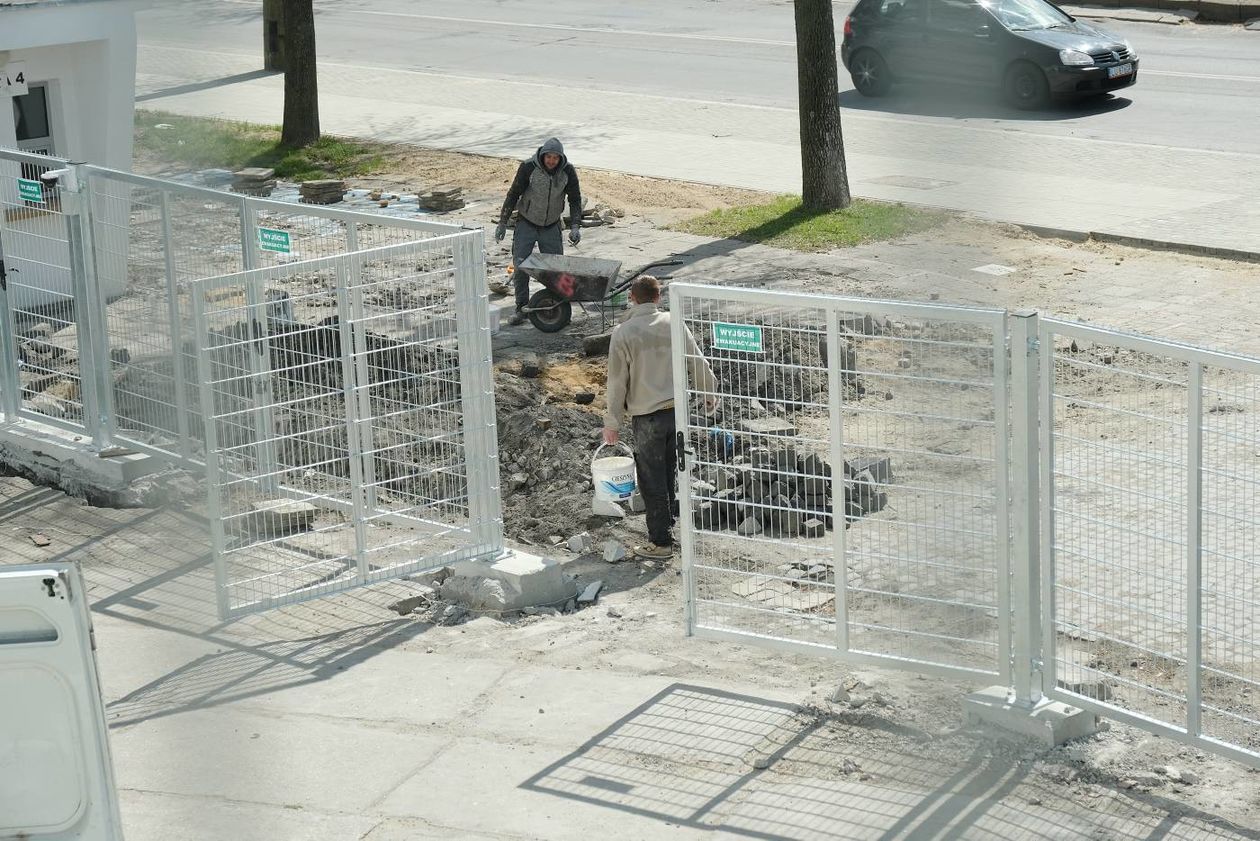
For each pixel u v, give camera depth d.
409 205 18.56
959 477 7.71
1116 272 14.94
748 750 6.62
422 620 8.34
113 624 8.31
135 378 10.17
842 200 17.64
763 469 7.39
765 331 12.27
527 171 13.70
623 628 8.09
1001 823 5.90
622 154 21.14
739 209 17.88
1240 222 16.27
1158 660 7.23
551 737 6.80
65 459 10.54
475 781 6.41
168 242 9.62
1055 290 14.34
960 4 23.23
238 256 9.81
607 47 29.95
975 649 6.93
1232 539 8.34
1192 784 6.17
